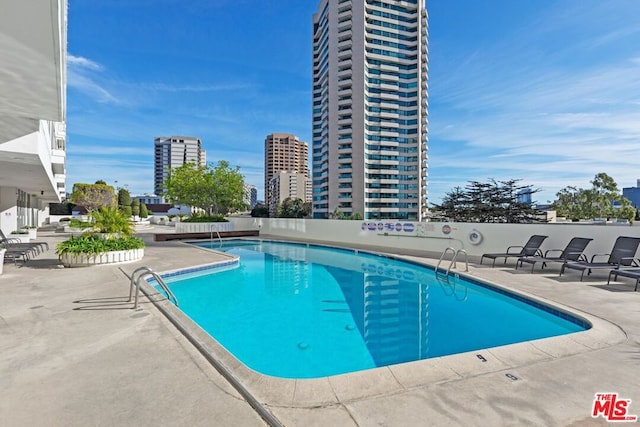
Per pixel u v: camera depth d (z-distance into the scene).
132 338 3.99
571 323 5.12
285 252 15.09
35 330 4.26
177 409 2.52
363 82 73.19
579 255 8.54
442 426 2.30
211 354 3.48
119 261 9.64
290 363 4.44
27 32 3.98
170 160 99.94
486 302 7.05
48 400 2.62
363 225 16.34
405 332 5.50
